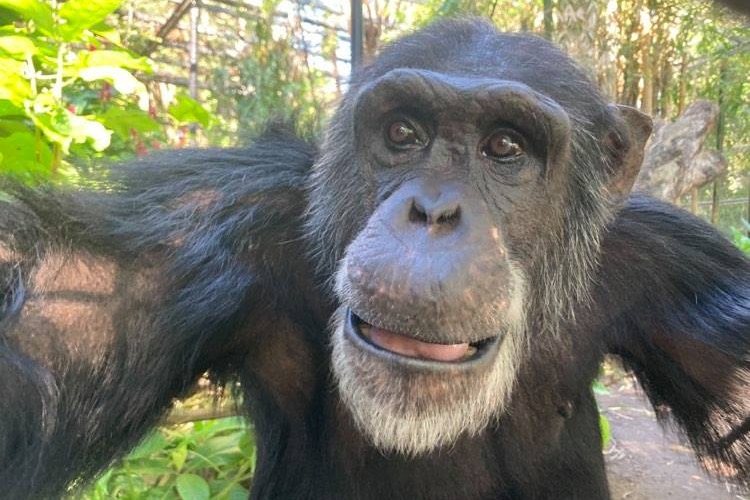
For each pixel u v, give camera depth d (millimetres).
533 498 499
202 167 488
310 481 483
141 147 870
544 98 410
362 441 459
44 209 430
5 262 408
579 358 508
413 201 375
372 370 364
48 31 728
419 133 415
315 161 488
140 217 452
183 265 433
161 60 2072
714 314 526
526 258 436
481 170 414
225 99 1847
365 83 470
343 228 444
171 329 424
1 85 689
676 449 943
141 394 423
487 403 388
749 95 2139
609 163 497
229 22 2090
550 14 1393
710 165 1159
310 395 483
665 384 568
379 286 347
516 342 432
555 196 436
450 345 373
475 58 463
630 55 1733
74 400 408
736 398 541
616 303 523
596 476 532
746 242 1302
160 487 643
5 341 388
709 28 1784
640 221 542
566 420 514
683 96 1944
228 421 688
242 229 453
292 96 1806
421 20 1810
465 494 473
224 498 634
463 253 357
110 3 721
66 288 414
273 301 462
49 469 401
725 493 831
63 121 696
